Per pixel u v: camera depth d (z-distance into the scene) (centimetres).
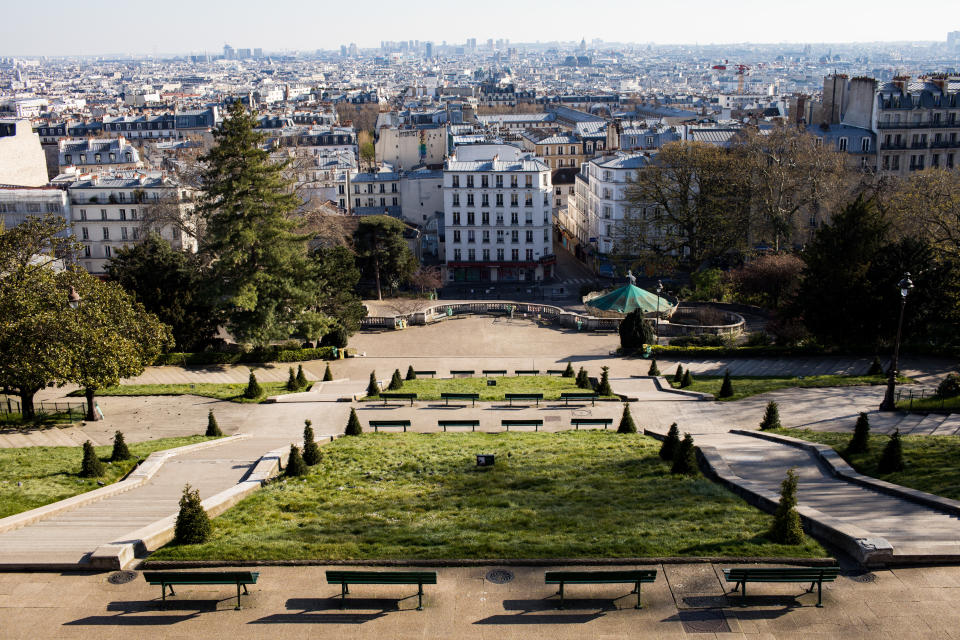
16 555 3278
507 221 16075
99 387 6262
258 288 9056
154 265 9081
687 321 11156
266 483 4519
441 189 19112
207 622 2848
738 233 13312
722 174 12938
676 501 3888
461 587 3028
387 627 2794
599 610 2859
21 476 4775
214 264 9038
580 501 3972
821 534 3322
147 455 5238
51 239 7344
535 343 9844
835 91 16962
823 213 13388
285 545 3375
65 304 6259
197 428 6303
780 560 3097
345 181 19262
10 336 5894
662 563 3136
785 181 12644
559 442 5359
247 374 8538
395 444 5388
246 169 8738
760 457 4738
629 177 15288
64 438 6062
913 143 15625
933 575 2992
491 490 4222
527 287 15838
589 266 17375
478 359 9075
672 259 13462
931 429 5394
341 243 12519
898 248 7869
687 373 7362
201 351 9388
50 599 3008
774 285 11119
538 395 6756
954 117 15625
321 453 4966
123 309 6725
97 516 3978
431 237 18288
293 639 2742
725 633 2711
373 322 10856
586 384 7375
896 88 15788
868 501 3831
